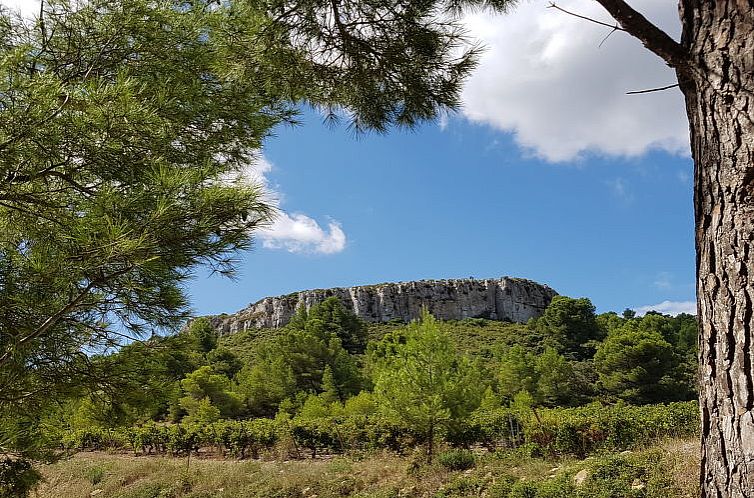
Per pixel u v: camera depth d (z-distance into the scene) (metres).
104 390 4.31
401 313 82.19
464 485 8.12
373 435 14.40
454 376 11.34
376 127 4.55
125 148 3.18
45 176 3.24
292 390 37.06
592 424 10.16
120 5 3.68
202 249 3.42
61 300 3.71
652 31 1.57
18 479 4.96
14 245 3.75
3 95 2.74
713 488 1.45
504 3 3.70
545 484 6.86
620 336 31.27
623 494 5.92
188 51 3.99
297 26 3.85
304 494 9.39
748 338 1.34
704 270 1.51
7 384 3.65
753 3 1.41
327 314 64.44
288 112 4.86
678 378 29.77
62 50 3.71
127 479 11.94
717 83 1.46
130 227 3.12
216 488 10.39
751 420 1.32
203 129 4.19
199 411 26.47
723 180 1.44
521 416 12.44
